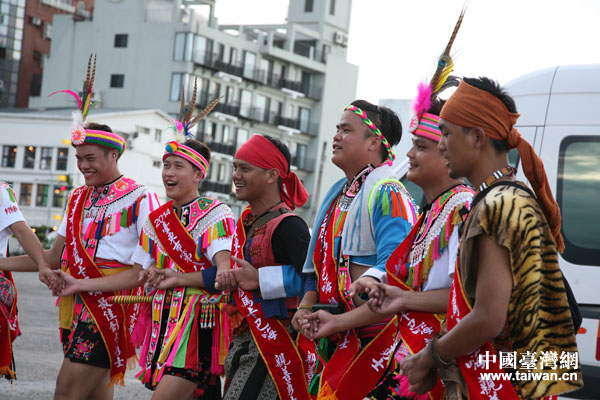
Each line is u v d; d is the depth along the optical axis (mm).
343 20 84875
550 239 3398
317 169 81500
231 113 74312
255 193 5695
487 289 3277
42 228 61500
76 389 6582
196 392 6199
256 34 81625
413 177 4312
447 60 4254
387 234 4527
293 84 79500
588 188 6328
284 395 5477
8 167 67125
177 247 6227
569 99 6480
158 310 6250
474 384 3449
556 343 3375
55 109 72250
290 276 5426
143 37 74000
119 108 70938
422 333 4035
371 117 4902
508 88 6738
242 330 5676
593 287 6180
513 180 3475
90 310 6617
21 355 11438
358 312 4422
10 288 7062
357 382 4496
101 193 6871
